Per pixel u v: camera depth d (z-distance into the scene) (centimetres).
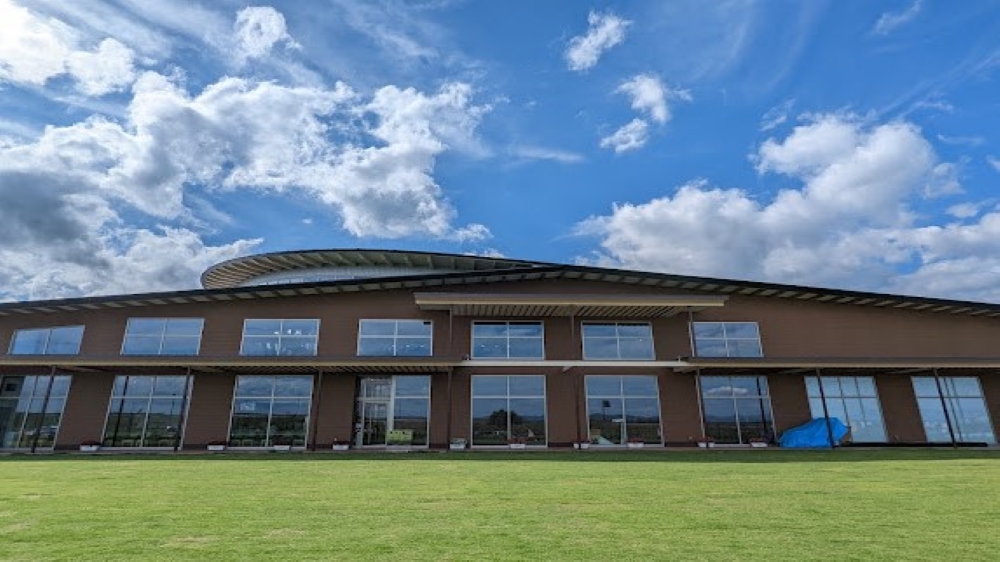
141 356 2008
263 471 1264
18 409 2188
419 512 750
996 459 1602
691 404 2266
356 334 2264
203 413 2155
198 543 575
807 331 2414
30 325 2270
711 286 2391
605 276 2375
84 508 776
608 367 2278
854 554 544
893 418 2344
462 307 2192
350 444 2138
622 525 669
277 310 2281
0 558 519
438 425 2184
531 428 2200
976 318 2508
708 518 713
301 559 516
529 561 513
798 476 1173
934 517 726
